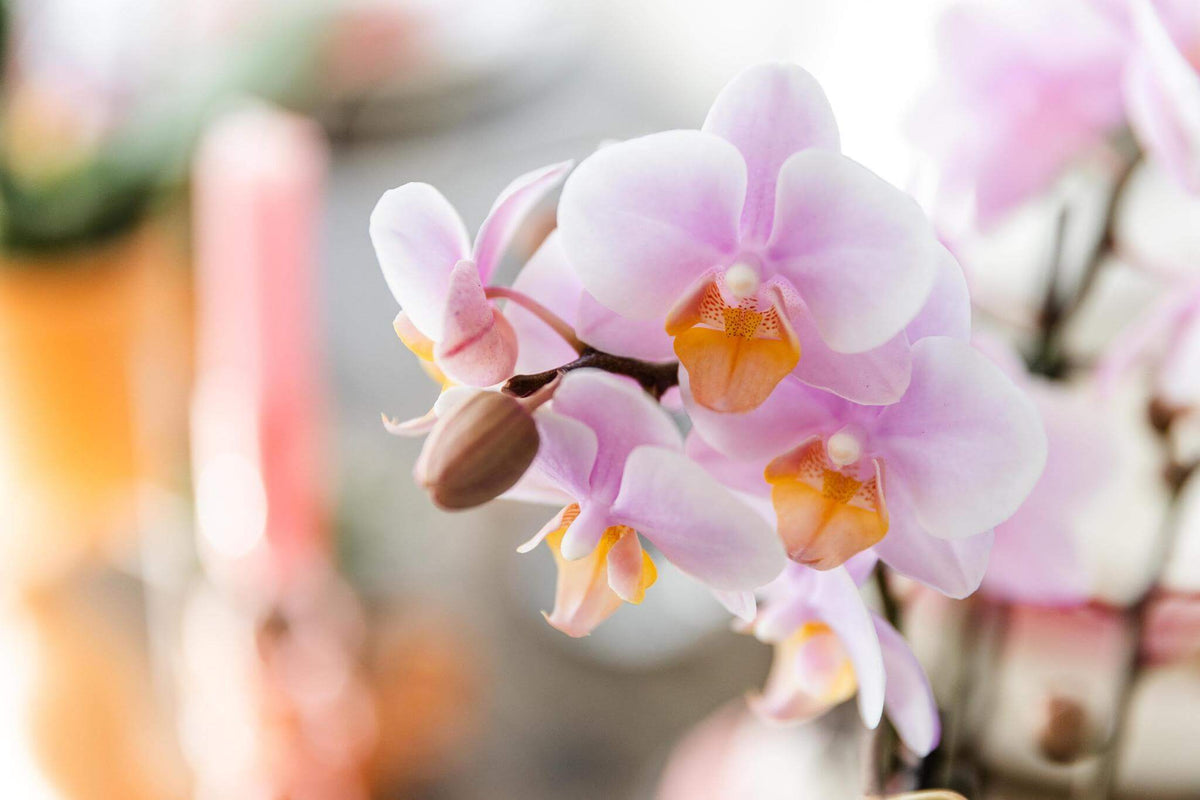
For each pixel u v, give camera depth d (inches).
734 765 26.5
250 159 23.0
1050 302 19.5
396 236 16.3
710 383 16.3
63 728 29.7
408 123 46.9
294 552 24.7
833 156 15.8
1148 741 21.7
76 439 30.1
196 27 33.7
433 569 38.1
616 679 37.0
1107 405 18.9
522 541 40.3
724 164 16.2
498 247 17.0
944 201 20.2
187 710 30.4
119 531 33.4
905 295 15.9
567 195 16.2
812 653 17.9
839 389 16.3
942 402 16.4
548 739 35.3
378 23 47.4
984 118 19.9
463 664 33.1
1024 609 19.9
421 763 31.8
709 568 16.4
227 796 26.8
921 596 19.1
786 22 47.5
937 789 18.4
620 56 54.7
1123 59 18.9
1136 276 22.1
